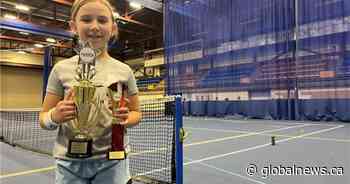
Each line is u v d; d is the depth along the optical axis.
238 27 11.03
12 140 5.50
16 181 2.85
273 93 9.94
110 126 0.95
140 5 13.02
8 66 18.12
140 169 3.03
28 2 12.99
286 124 8.08
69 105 0.87
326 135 5.60
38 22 15.23
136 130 5.11
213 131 6.57
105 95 0.94
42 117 0.95
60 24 15.24
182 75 12.84
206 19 12.06
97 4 0.97
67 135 0.94
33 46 17.83
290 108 9.52
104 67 0.98
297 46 9.40
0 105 17.81
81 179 0.95
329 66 8.73
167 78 13.43
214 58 11.76
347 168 3.02
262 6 10.34
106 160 0.95
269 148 4.24
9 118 9.79
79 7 0.97
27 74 18.86
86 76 0.93
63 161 0.94
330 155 3.67
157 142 4.25
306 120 9.15
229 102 11.20
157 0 13.73
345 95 8.43
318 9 8.99
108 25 0.99
